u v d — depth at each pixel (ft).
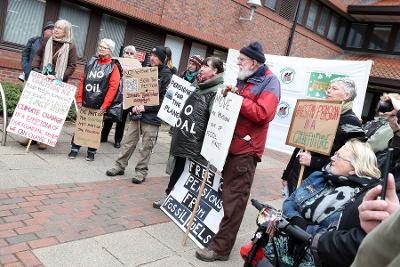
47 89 19.33
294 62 26.48
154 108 17.33
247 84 11.90
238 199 12.05
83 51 33.83
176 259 11.94
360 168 8.18
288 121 27.02
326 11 56.24
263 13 45.68
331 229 6.75
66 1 31.94
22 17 30.07
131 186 17.46
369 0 61.62
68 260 10.78
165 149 26.09
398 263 3.20
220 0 40.52
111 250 11.72
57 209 13.67
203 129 13.57
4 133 19.34
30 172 16.65
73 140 19.66
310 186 8.82
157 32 38.11
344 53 61.00
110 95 19.42
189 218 13.88
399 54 56.59
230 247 12.35
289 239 7.64
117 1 32.73
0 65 28.94
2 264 10.01
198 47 42.27
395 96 11.40
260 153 12.10
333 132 11.37
